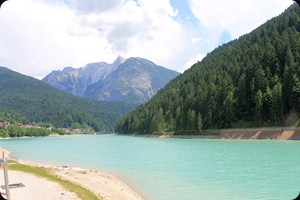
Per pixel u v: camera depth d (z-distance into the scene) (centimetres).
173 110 13138
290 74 8931
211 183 2730
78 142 11706
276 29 14612
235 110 10094
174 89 15538
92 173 3309
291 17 13588
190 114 10919
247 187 2514
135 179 3044
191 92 13000
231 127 9944
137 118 15838
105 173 3438
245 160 4153
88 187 2398
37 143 11575
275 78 9812
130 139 12450
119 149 7062
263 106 9269
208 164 3928
